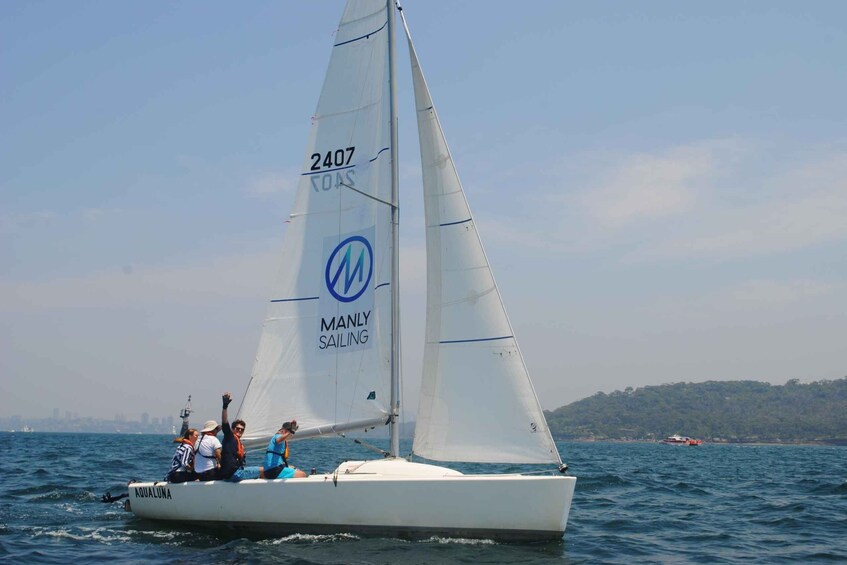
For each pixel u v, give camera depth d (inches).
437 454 494.0
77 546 447.5
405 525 447.8
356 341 517.3
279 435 493.0
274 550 429.7
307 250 541.0
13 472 954.1
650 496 787.4
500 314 491.2
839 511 657.6
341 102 546.0
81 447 1956.2
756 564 434.3
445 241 509.4
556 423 7775.6
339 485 454.0
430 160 519.5
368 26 542.9
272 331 538.0
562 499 434.0
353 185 534.6
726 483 974.4
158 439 3725.4
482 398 486.0
